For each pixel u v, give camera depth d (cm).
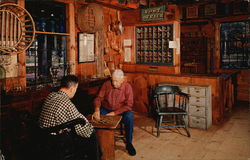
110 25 611
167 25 570
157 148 381
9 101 336
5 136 331
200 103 465
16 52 357
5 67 364
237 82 739
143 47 625
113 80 370
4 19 341
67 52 499
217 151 368
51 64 475
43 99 387
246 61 739
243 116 562
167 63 580
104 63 580
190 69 880
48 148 236
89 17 504
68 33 492
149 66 611
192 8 746
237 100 743
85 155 257
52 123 243
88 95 488
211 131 459
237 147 382
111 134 310
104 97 396
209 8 712
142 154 360
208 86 466
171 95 503
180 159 342
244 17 706
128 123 361
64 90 264
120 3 572
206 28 807
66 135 245
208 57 822
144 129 473
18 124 269
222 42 778
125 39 652
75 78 270
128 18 634
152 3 693
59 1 468
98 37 565
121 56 662
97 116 327
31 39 389
